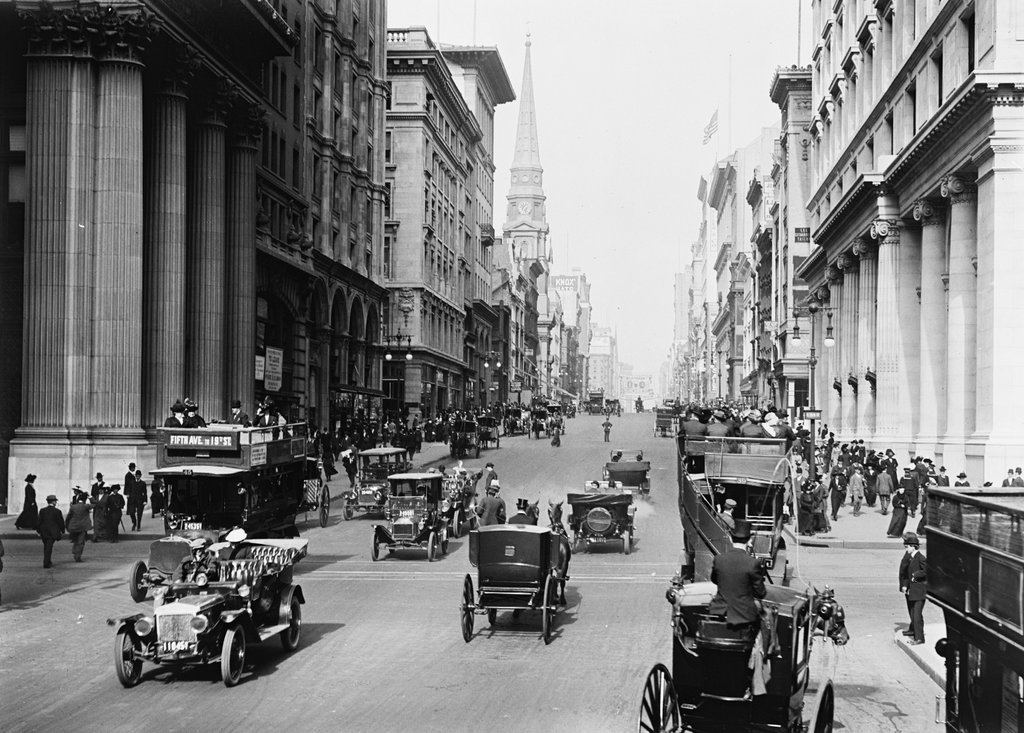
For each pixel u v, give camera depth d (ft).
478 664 56.29
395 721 44.86
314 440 178.19
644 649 60.39
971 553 34.71
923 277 159.63
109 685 51.21
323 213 228.02
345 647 60.64
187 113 150.10
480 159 423.23
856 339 211.41
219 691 50.21
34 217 120.47
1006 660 31.55
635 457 208.64
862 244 195.42
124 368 122.21
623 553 104.88
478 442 210.38
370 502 129.08
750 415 101.24
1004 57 123.13
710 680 37.01
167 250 135.23
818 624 44.37
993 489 39.24
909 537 61.82
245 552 58.23
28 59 121.70
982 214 127.24
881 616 71.87
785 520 80.33
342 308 241.96
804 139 310.24
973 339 139.95
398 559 99.71
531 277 630.33
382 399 282.36
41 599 75.10
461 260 376.89
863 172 189.16
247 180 164.66
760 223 385.50
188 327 148.56
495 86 454.81
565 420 382.83
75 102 121.08
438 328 332.39
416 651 59.62
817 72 269.23
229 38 151.94
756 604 37.65
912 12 173.06
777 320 335.88
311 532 119.44
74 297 120.57
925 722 45.91
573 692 50.06
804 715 44.60
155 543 73.36
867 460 148.15
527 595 62.75
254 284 166.30
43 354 119.75
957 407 140.26
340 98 242.78
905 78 170.60
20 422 129.18
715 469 80.69
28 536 108.47
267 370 184.75
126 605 72.74
